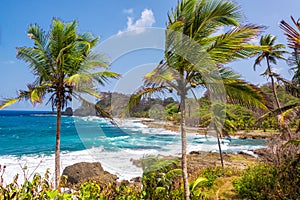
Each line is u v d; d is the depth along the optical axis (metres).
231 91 5.55
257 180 7.80
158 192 5.16
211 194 8.28
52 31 7.86
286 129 8.09
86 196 3.36
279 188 7.14
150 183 5.08
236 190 8.37
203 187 8.76
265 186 7.30
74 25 8.06
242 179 8.52
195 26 4.96
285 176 7.26
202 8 5.00
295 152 7.70
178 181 6.35
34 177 3.12
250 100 5.56
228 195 8.09
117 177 7.95
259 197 7.16
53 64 7.95
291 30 6.91
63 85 7.88
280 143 8.27
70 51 7.85
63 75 7.93
